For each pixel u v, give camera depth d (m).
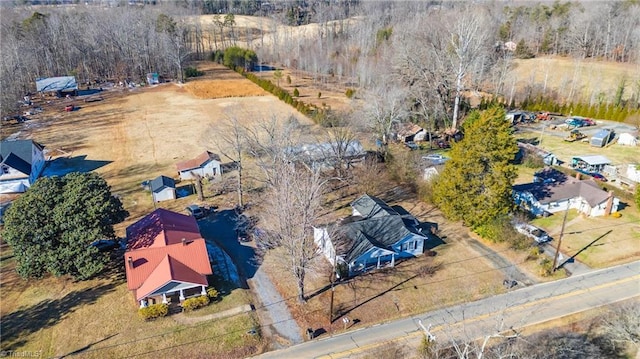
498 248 43.69
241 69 127.69
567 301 36.75
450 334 33.22
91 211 37.41
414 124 74.94
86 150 70.50
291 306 36.38
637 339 30.25
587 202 49.09
